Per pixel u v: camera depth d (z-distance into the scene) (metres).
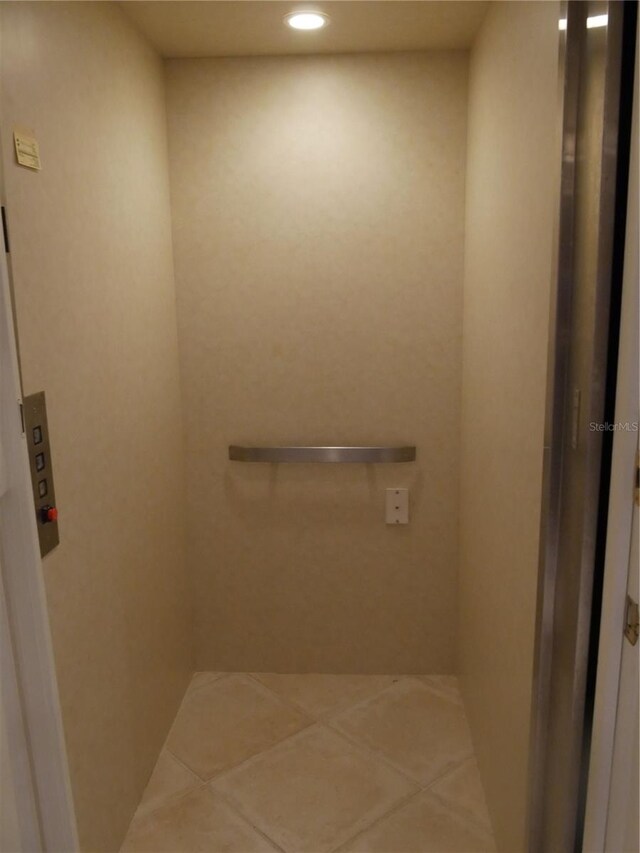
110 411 1.63
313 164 2.09
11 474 1.09
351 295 2.16
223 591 2.40
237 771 1.96
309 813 1.80
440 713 2.21
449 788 1.88
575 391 1.10
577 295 1.09
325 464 2.28
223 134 2.09
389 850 1.68
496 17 1.61
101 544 1.57
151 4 1.68
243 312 2.20
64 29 1.38
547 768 1.30
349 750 2.04
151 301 1.96
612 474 1.00
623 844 1.02
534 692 1.29
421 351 2.19
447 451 2.25
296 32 1.86
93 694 1.52
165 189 2.09
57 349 1.34
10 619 1.15
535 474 1.29
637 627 0.98
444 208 2.09
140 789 1.85
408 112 2.04
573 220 1.09
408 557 2.34
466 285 2.08
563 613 1.19
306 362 2.22
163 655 2.07
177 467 2.22
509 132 1.49
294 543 2.35
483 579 1.84
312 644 2.42
